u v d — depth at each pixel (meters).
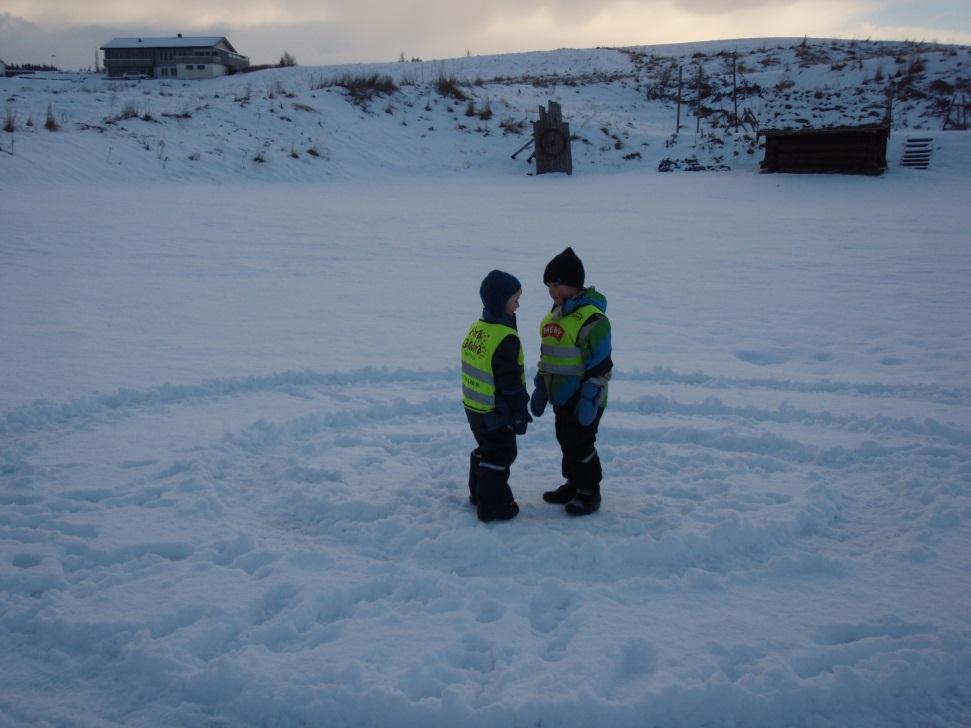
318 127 33.47
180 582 4.16
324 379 8.08
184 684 3.36
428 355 8.85
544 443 6.58
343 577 4.26
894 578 4.31
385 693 3.22
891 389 7.70
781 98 40.03
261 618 3.93
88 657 3.59
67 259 13.88
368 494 5.39
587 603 4.02
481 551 4.58
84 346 9.02
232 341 9.39
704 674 3.41
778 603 4.06
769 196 24.84
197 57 66.75
